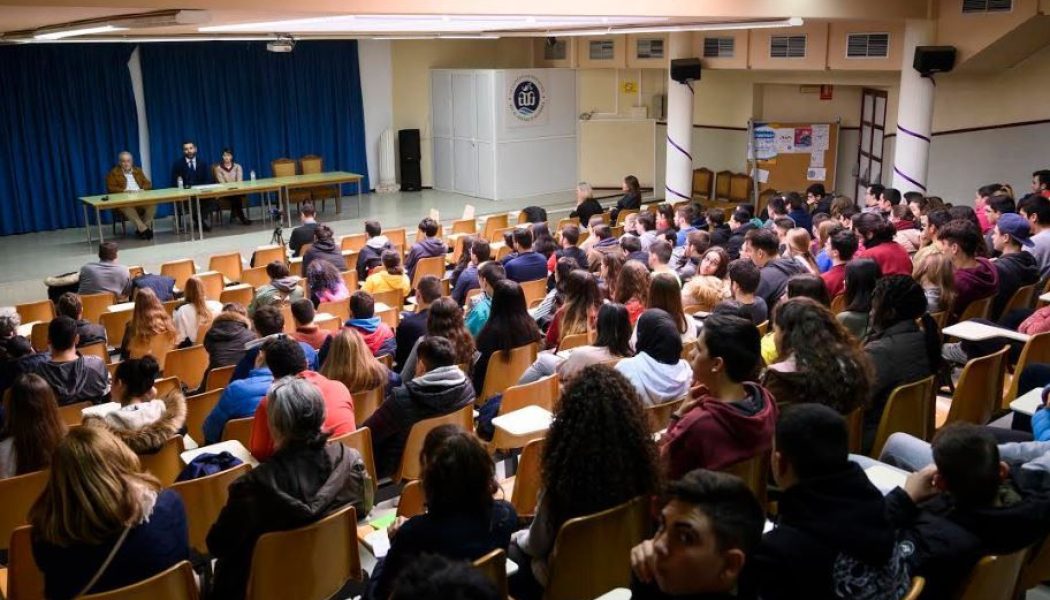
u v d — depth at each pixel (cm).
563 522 273
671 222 918
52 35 836
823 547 210
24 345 522
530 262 730
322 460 295
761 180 1408
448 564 150
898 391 368
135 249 1234
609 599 246
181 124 1449
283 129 1542
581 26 1012
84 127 1377
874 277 441
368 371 464
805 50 1163
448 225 1342
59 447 260
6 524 365
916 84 1043
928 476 253
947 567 241
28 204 1362
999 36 978
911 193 883
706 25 961
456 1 699
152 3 580
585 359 407
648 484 271
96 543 259
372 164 1655
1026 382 424
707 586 186
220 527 288
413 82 1639
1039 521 246
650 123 1555
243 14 643
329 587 308
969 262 542
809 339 325
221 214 1415
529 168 1553
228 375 538
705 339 299
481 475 250
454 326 491
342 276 851
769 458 299
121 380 409
